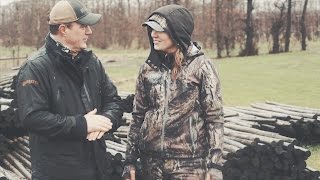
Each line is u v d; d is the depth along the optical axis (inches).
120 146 314.7
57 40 156.8
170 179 166.4
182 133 163.5
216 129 162.7
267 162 291.6
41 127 150.4
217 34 1555.1
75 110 157.5
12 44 1887.3
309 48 1711.4
